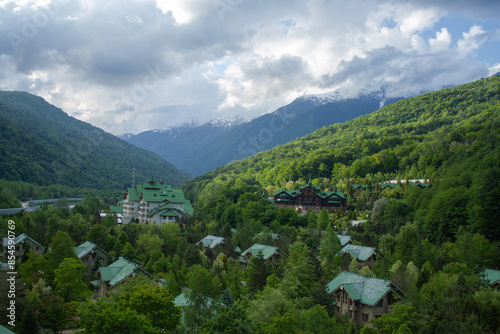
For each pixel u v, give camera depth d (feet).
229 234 458.50
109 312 164.25
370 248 356.79
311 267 263.90
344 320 211.00
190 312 194.18
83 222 507.71
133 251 371.76
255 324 170.60
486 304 191.62
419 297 217.77
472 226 412.36
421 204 521.65
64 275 274.57
